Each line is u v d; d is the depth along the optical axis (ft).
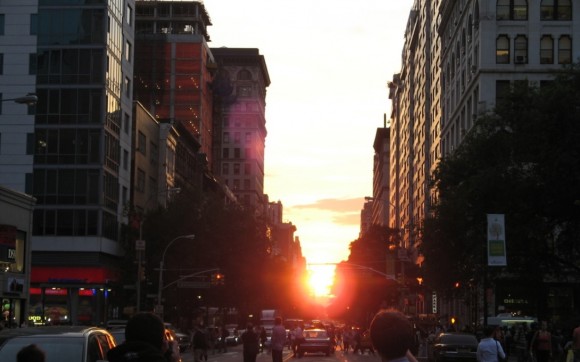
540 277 145.18
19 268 156.66
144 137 274.77
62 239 221.87
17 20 228.43
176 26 450.30
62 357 34.78
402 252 260.21
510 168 139.64
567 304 203.82
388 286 349.41
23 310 158.81
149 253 230.48
